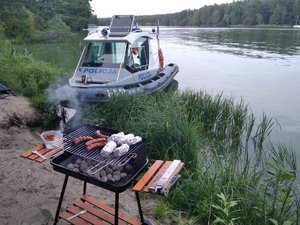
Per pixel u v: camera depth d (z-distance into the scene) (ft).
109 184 9.00
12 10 109.81
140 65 32.37
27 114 25.29
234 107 29.40
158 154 19.54
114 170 9.77
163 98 26.58
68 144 10.75
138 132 21.16
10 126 23.25
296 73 56.85
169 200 15.55
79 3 173.88
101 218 11.25
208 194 15.25
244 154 22.91
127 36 29.94
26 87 31.53
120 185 8.98
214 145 23.99
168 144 19.80
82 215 11.34
